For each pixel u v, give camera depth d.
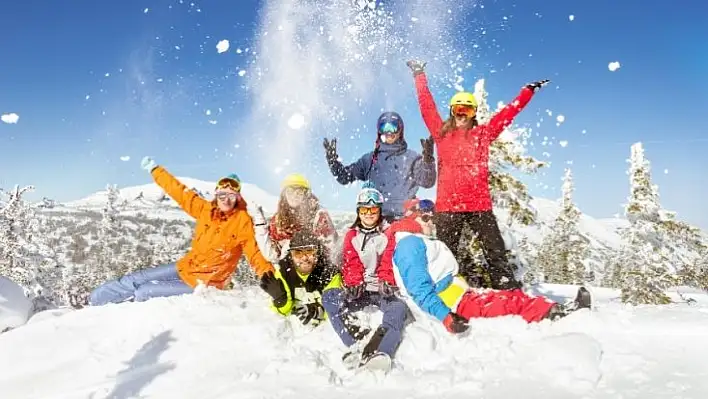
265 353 3.84
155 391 3.42
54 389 3.66
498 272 5.66
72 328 4.55
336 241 4.62
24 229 19.97
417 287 3.98
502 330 3.84
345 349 3.81
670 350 3.20
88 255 58.69
